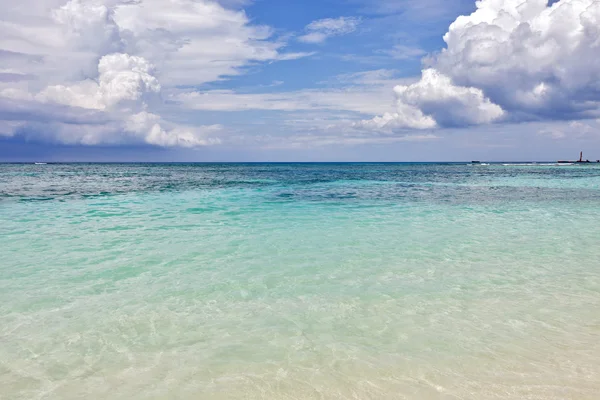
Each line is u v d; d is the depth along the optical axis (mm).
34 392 3867
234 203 19641
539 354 4562
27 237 10906
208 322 5457
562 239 10930
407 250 9617
